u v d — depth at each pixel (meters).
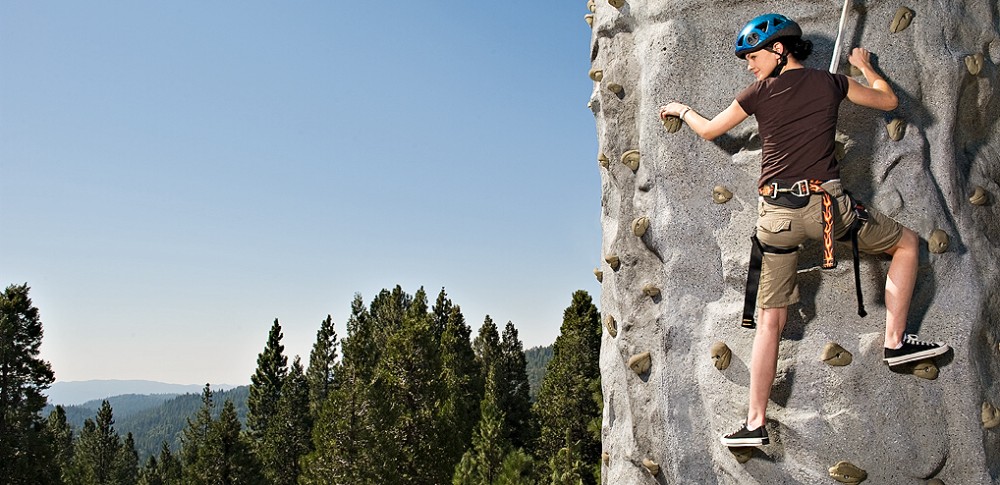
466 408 42.72
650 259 5.59
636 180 5.68
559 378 38.31
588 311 39.22
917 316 4.70
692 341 5.17
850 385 4.62
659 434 5.43
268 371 65.19
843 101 4.94
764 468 4.79
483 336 57.22
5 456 35.59
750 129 5.08
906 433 4.52
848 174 4.91
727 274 5.06
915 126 4.87
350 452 31.22
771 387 4.64
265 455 56.09
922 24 4.95
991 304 4.80
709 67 5.25
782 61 4.51
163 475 71.56
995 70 5.14
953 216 4.85
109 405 76.00
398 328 66.50
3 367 36.62
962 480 4.50
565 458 31.19
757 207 5.04
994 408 4.59
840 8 5.00
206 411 69.19
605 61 5.98
